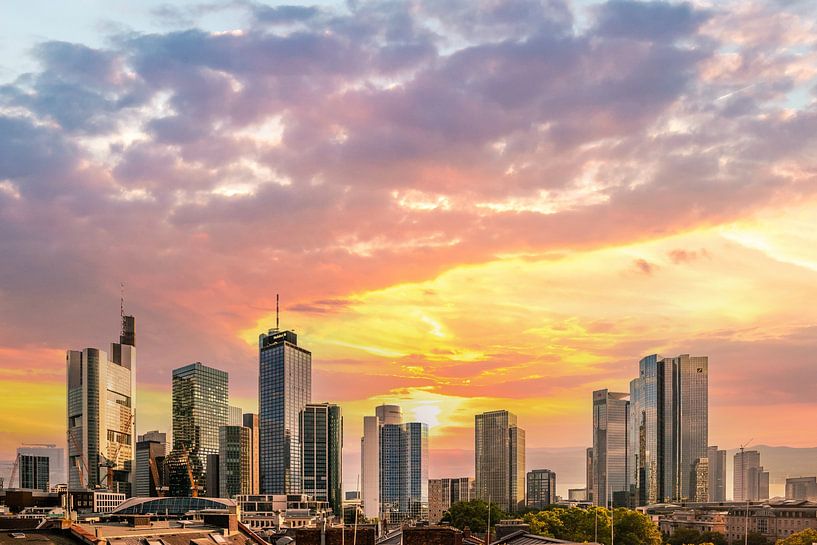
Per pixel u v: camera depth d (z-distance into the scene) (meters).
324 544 91.62
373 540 93.81
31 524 146.12
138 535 111.44
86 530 107.94
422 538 94.75
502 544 113.75
